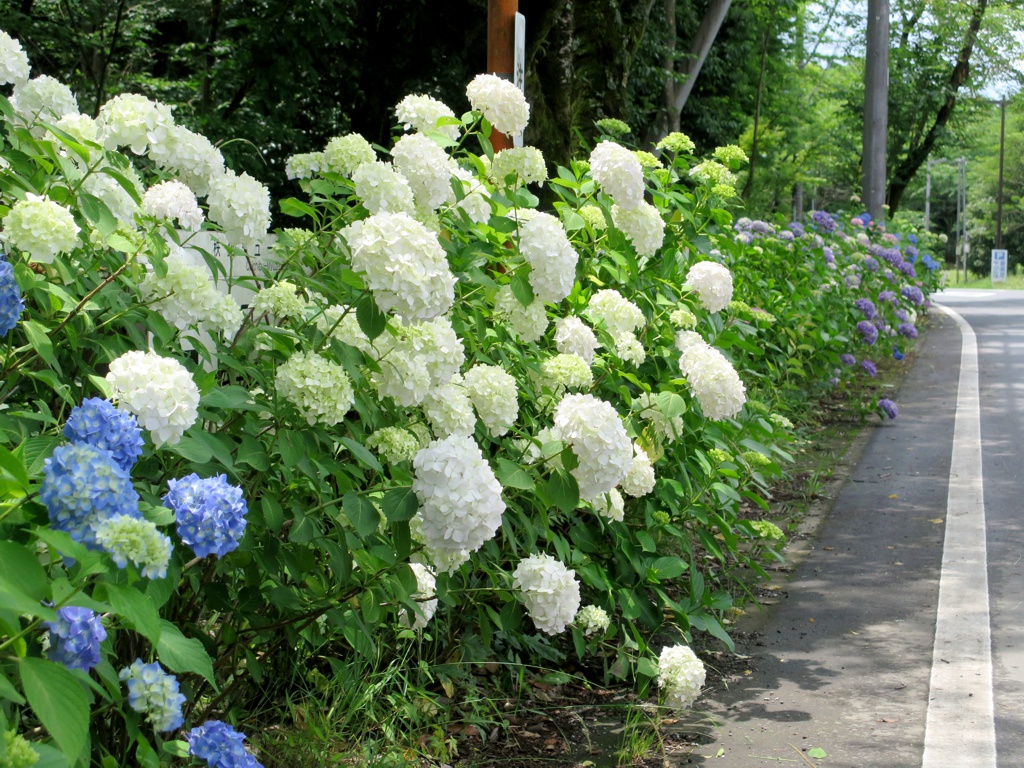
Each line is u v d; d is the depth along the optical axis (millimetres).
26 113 2834
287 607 2818
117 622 2023
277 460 2785
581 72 10484
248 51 13367
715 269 4711
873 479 7363
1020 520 6250
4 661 1518
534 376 3684
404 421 3160
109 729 2525
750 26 22891
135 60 16156
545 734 3520
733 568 5047
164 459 2502
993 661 4109
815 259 9922
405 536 2678
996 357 14141
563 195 4340
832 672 4043
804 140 31297
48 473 1624
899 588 5047
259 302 2932
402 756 3090
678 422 4145
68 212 2391
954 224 84938
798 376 9500
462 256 3551
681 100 16656
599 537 4180
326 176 3352
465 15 13922
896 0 27984
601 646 4191
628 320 4070
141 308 2641
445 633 3795
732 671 4082
